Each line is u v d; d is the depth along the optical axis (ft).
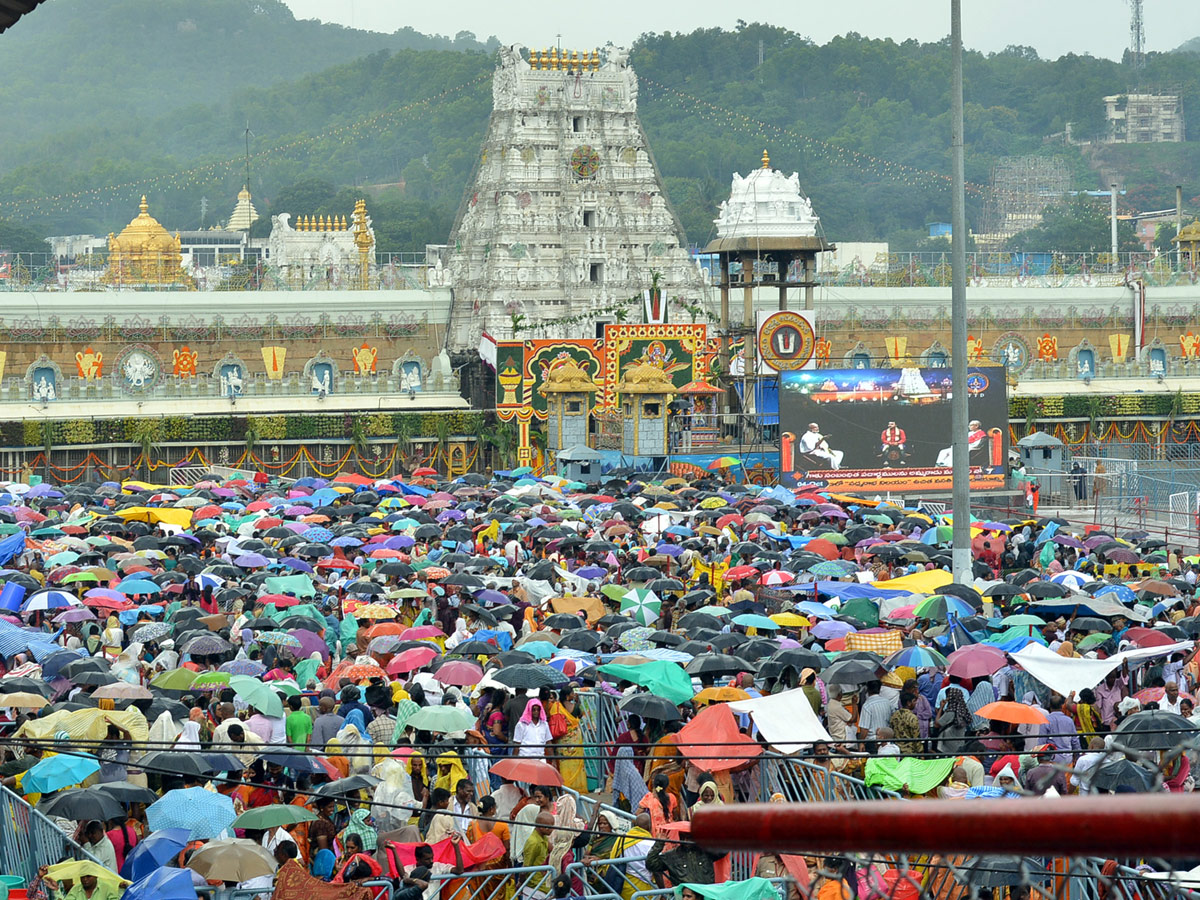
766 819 20.93
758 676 158.81
